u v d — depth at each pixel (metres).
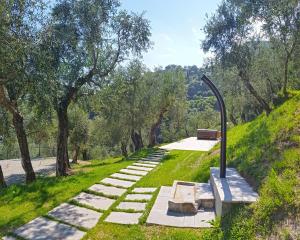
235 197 7.46
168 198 9.83
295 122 9.75
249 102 28.83
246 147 11.83
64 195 10.77
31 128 19.84
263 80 21.47
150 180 12.55
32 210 9.56
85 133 33.69
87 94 18.19
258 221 6.53
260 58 19.06
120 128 29.81
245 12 16.34
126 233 7.66
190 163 16.81
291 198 6.50
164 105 30.25
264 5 15.70
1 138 18.20
